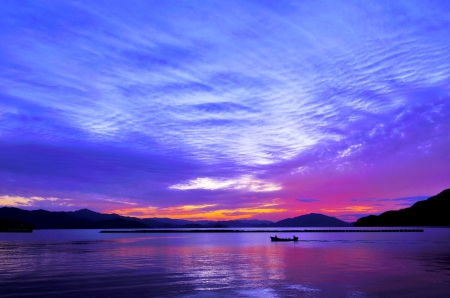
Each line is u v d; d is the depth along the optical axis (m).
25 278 29.75
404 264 37.56
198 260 43.50
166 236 149.88
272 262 40.44
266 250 59.53
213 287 25.45
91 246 75.06
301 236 129.00
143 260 43.91
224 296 22.75
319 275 30.41
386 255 47.94
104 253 55.25
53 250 62.47
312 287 25.27
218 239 113.62
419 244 72.94
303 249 60.88
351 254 49.88
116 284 26.81
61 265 38.66
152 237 137.25
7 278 29.77
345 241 87.94
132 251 59.66
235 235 160.75
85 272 33.09
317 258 44.62
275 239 94.50
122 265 38.44
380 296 22.53
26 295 23.34
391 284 26.17
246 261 41.88
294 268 34.91
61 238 128.38
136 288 25.30
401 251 54.75
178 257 47.81
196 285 26.23
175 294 23.34
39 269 35.28
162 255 51.16
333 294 23.11
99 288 25.36
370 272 31.95
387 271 32.47
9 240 109.25
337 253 51.81
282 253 52.88
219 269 34.69
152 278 29.44
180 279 28.86
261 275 30.62
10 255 51.75
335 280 27.91
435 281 27.30
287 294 23.16
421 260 41.50
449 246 66.31
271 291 24.05
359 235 135.00
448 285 25.73
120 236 152.88
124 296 22.89
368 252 53.19
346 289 24.55
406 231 181.88
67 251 59.97
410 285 25.80
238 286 25.78
